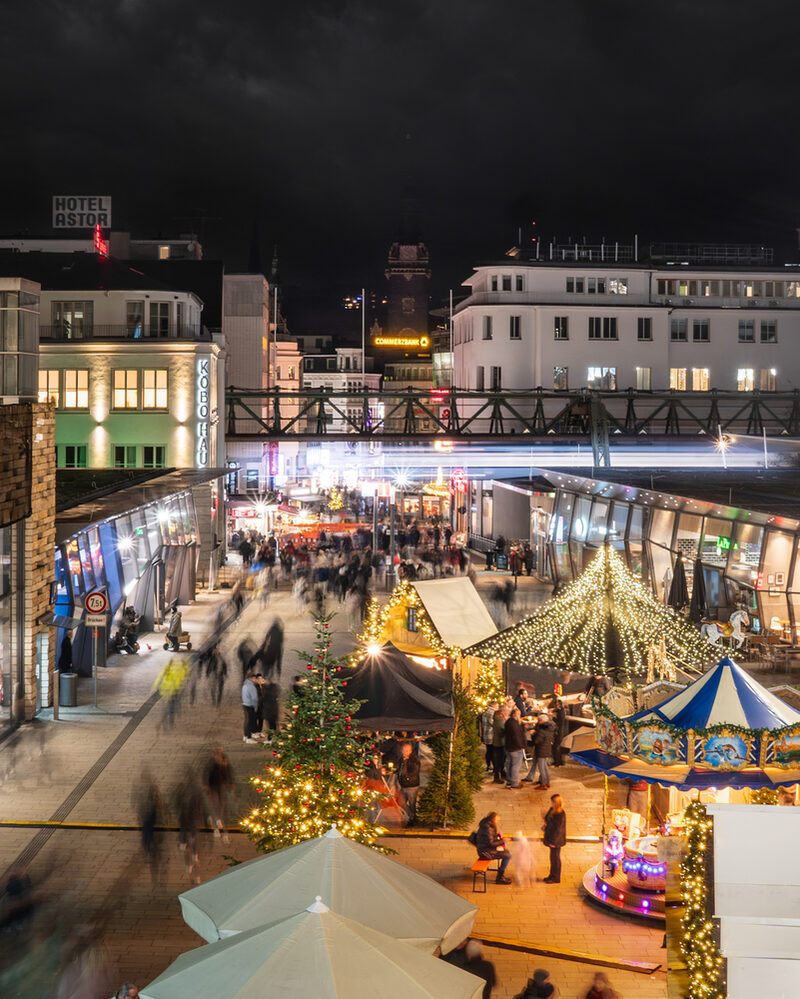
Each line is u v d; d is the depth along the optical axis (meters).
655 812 19.45
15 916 16.27
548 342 89.31
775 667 33.91
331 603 49.94
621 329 89.88
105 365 62.38
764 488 44.53
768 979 9.34
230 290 104.56
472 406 89.38
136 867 18.53
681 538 42.44
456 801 21.17
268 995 8.64
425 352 195.38
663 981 14.84
